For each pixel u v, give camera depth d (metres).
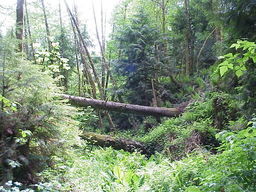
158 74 11.02
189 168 4.27
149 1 15.17
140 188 4.16
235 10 4.91
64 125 4.55
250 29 4.99
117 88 10.87
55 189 3.45
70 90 12.08
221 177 2.68
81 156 5.68
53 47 9.46
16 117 3.95
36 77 4.12
